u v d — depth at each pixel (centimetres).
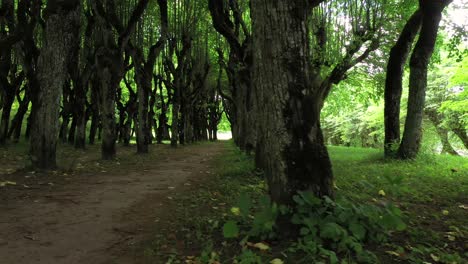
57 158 1455
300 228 426
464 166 1190
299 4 454
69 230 515
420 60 1316
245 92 1480
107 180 951
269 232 437
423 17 1296
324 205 427
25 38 1295
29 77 1365
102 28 1427
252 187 819
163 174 1095
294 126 444
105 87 1449
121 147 2511
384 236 429
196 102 3812
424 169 1105
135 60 1852
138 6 1407
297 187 436
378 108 3094
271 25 451
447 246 437
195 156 1806
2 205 645
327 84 1495
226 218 549
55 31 1023
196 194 760
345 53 1609
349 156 1675
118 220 567
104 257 420
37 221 554
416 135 1348
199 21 2553
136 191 803
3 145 1894
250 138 1480
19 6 1202
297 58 448
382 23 1528
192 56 2927
